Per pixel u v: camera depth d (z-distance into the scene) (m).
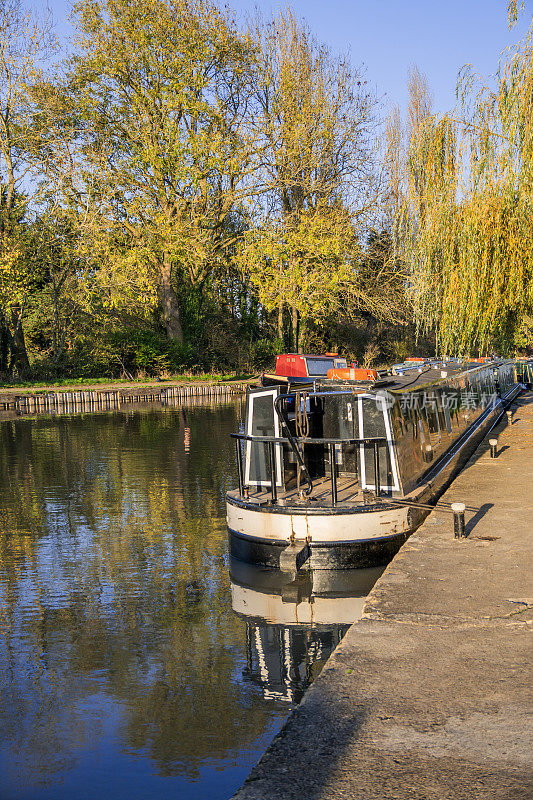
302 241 39.12
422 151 13.52
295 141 39.34
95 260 39.78
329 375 10.42
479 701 4.22
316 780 3.52
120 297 38.59
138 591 8.90
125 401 38.34
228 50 40.06
